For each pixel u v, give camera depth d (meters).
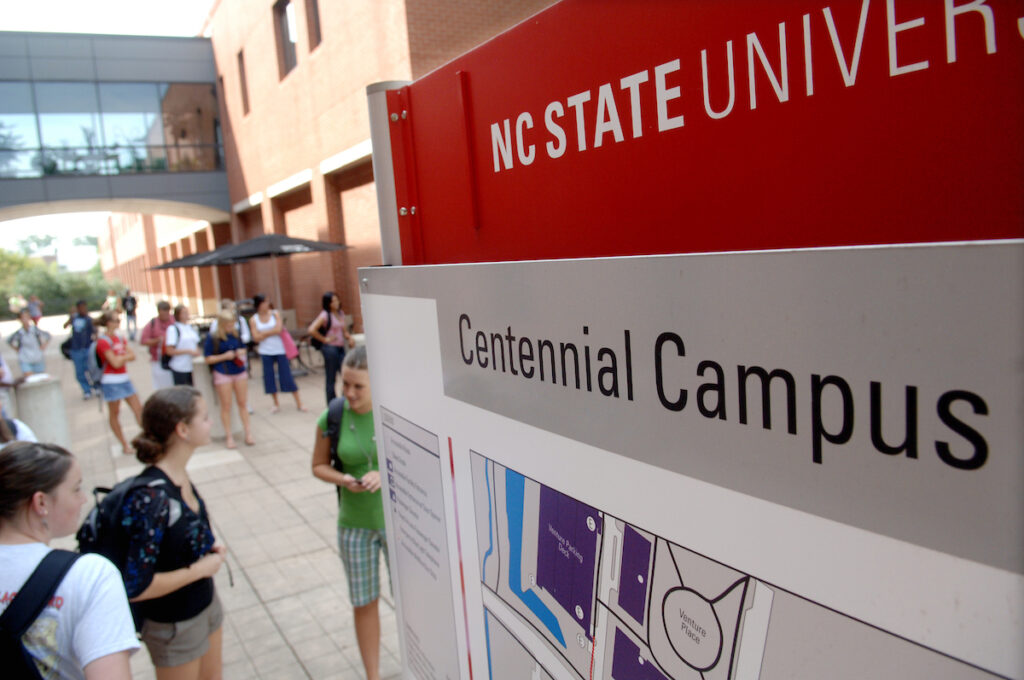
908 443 0.62
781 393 0.73
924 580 0.62
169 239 38.38
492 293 1.28
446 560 1.62
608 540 1.04
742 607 0.81
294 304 19.12
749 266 0.75
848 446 0.67
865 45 0.75
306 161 15.99
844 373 0.67
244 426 8.51
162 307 9.59
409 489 1.79
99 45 20.89
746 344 0.77
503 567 1.36
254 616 4.46
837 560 0.70
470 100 1.46
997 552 0.56
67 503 1.98
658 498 0.93
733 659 0.83
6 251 69.81
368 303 1.92
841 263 0.66
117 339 8.52
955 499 0.59
